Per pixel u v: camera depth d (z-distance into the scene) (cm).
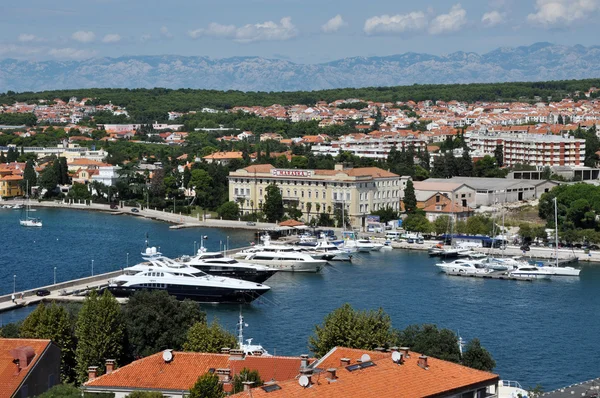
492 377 14675
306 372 13488
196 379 15800
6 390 15112
